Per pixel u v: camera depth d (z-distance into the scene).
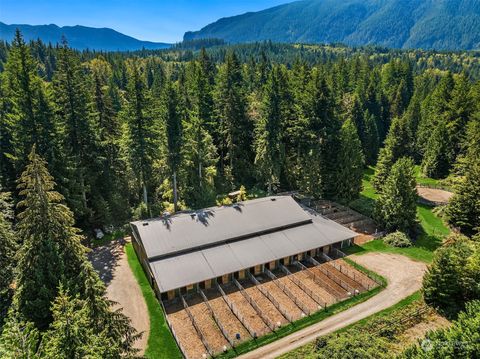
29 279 18.25
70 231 20.27
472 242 30.59
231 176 50.06
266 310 26.98
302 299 28.31
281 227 36.00
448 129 58.06
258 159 45.66
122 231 40.50
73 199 34.88
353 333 22.83
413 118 75.75
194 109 48.59
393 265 33.56
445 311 25.84
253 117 51.09
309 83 48.81
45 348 11.90
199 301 28.28
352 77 90.12
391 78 98.44
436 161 59.34
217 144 51.12
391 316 25.55
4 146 36.16
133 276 31.89
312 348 22.30
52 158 33.06
